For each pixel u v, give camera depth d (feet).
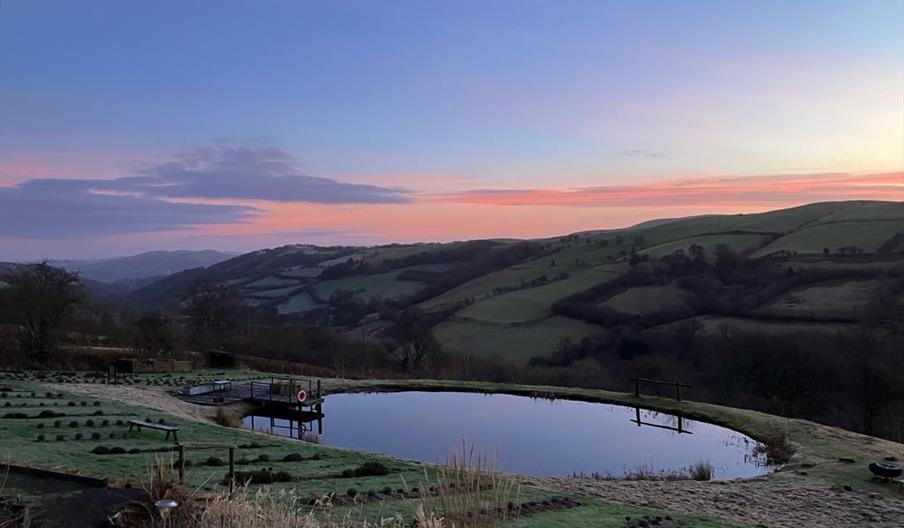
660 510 34.42
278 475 32.12
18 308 94.32
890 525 35.86
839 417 105.29
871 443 60.03
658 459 58.59
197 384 81.05
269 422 70.95
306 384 91.76
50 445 35.45
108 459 32.37
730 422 72.43
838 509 38.75
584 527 27.37
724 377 121.60
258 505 19.48
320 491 29.45
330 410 81.15
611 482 44.50
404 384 97.76
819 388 108.27
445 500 14.76
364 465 36.35
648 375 131.64
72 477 23.16
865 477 46.96
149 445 39.22
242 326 164.55
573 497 34.06
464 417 78.38
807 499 40.86
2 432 38.91
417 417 78.07
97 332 121.19
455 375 132.36
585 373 137.28
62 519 18.56
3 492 21.31
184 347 128.06
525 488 35.17
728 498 40.57
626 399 86.69
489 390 95.66
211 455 37.35
